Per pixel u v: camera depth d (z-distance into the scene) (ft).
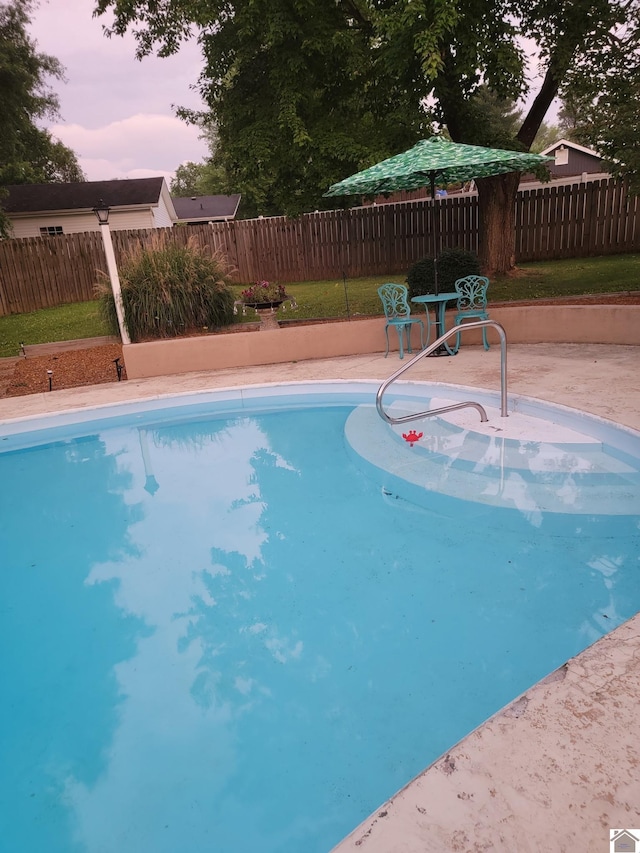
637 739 5.11
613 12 26.91
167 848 6.25
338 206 43.06
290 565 11.68
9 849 6.37
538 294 31.45
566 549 11.09
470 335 26.45
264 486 15.62
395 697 8.01
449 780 4.82
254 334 26.73
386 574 11.00
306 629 9.68
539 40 29.12
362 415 19.99
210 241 45.42
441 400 19.69
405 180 24.90
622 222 40.98
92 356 30.25
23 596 11.46
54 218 68.74
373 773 6.92
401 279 41.42
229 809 6.63
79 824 6.59
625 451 14.44
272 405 22.61
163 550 12.83
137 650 9.61
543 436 15.66
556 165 89.81
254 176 31.68
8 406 22.93
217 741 7.59
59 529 14.20
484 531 12.04
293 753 7.28
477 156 20.71
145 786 7.02
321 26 28.07
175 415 22.24
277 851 6.12
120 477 17.17
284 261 45.93
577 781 4.73
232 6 29.81
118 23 32.35
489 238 36.73
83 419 21.47
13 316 42.80
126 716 8.18
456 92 29.94
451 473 14.48
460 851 4.22
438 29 23.25
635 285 31.14
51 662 9.48
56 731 8.02
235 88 32.86
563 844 4.22
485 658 8.56
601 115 25.70
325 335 26.81
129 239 44.29
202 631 9.94
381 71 29.01
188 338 26.68
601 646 6.44
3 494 16.44
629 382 18.37
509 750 5.08
